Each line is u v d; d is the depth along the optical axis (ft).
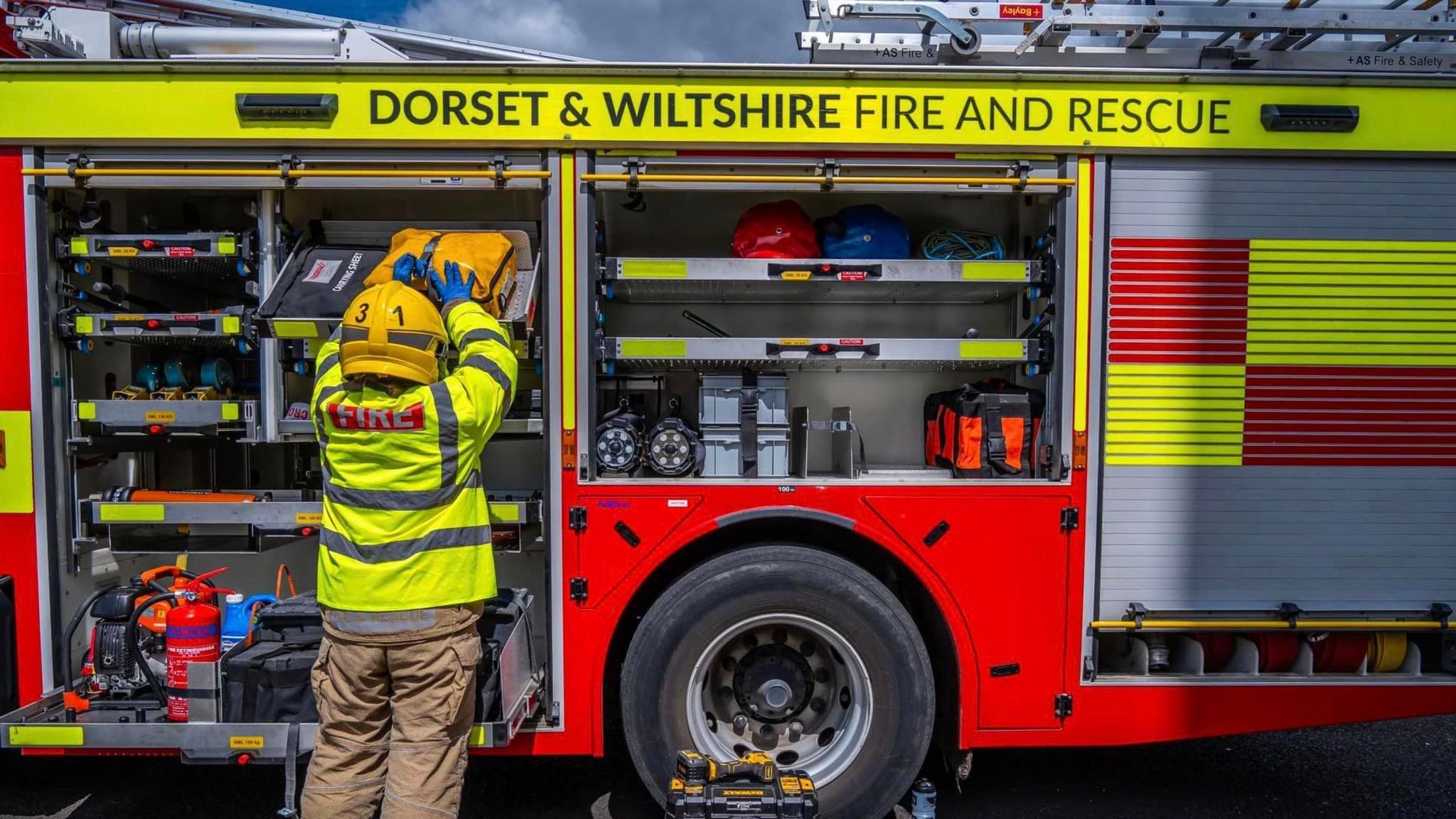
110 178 8.15
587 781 10.02
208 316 8.39
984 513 8.46
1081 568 8.52
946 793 9.81
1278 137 8.40
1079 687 8.55
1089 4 9.18
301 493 9.15
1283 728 8.63
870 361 9.03
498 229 9.52
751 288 9.51
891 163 8.39
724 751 8.52
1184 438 8.51
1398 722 12.16
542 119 8.23
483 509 7.34
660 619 8.28
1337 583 8.60
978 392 9.07
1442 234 8.54
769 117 8.33
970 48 9.09
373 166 8.27
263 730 7.64
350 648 6.93
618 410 9.11
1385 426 8.55
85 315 8.36
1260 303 8.48
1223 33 9.49
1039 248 9.10
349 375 6.69
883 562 9.23
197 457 10.70
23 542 8.32
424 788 6.93
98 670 8.51
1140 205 8.45
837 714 8.93
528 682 8.52
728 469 8.80
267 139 8.16
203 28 9.00
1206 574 8.55
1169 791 9.94
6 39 9.21
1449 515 8.61
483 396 6.98
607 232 10.54
